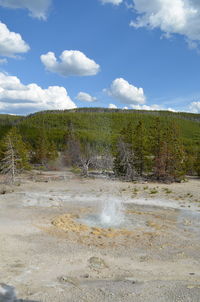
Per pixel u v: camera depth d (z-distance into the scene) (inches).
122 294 257.8
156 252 401.7
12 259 350.3
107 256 380.5
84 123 4817.9
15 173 1305.4
